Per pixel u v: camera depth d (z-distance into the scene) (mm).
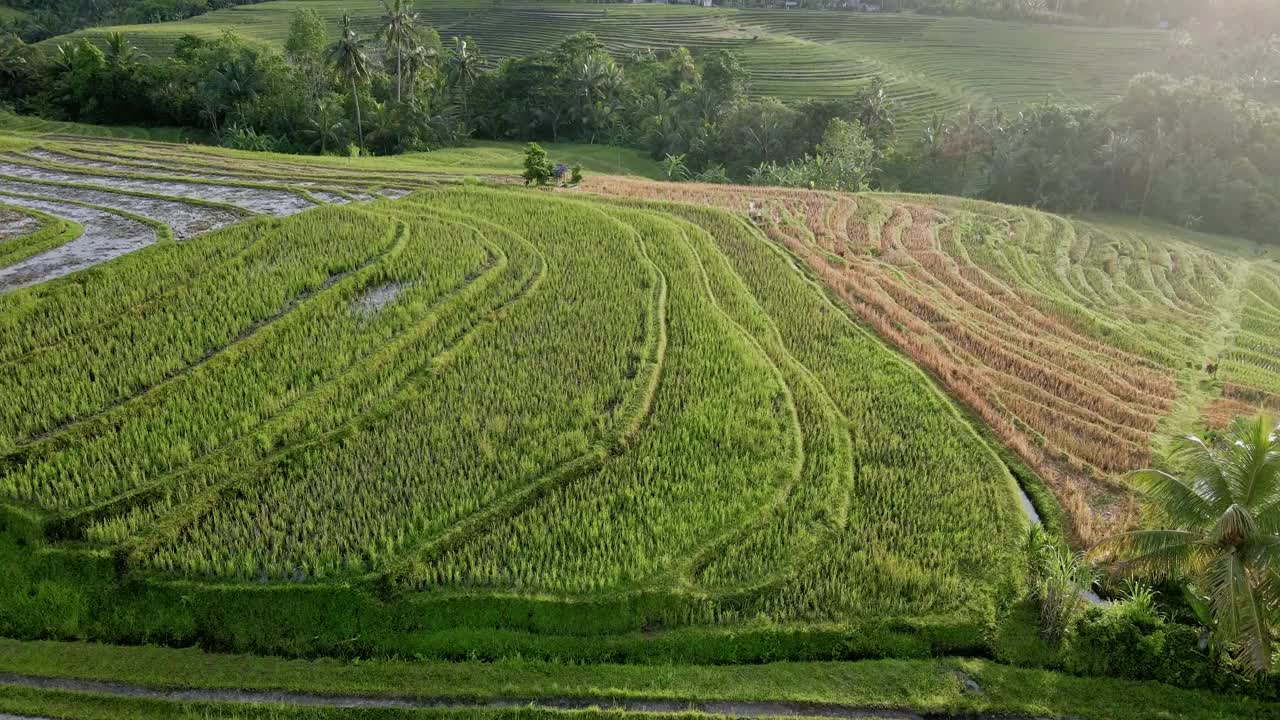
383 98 83188
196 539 19453
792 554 20156
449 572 18797
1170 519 18562
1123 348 35250
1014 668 18234
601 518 20781
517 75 88188
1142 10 136000
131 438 22500
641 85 95750
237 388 24844
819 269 38844
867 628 18531
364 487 21125
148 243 35500
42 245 34281
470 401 25172
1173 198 64188
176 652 17938
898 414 26297
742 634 18266
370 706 16812
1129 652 18266
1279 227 61031
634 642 18172
